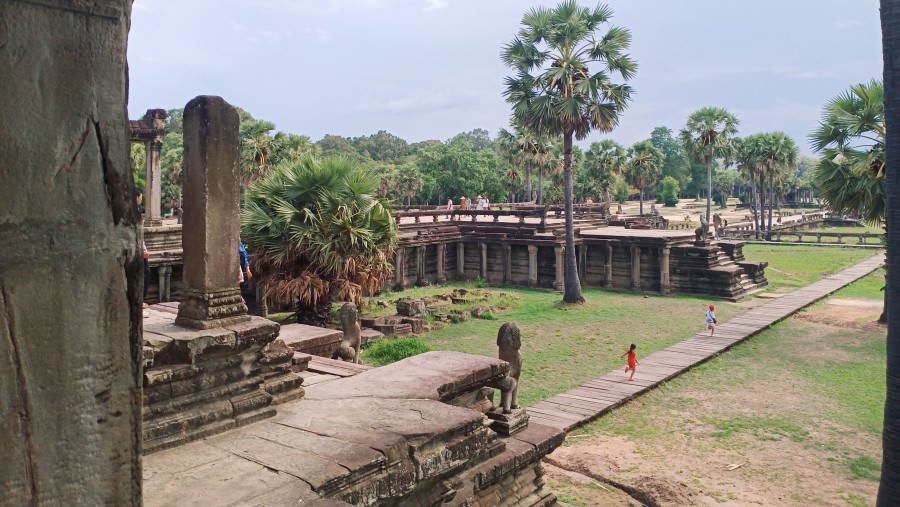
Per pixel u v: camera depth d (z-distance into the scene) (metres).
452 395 7.93
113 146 2.40
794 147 57.59
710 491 9.95
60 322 2.28
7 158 2.14
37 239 2.22
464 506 6.97
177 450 5.82
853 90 20.72
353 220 20.42
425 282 33.56
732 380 16.53
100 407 2.40
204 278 6.58
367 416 6.75
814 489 10.04
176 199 50.84
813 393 15.21
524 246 34.09
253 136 37.41
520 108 26.69
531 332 22.47
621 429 12.98
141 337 2.52
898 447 7.66
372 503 5.57
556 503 8.64
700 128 52.97
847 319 24.06
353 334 11.44
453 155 79.88
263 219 20.23
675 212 100.12
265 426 6.49
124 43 2.44
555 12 26.53
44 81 2.21
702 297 29.64
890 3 7.73
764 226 64.06
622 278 32.50
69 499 2.32
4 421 2.15
